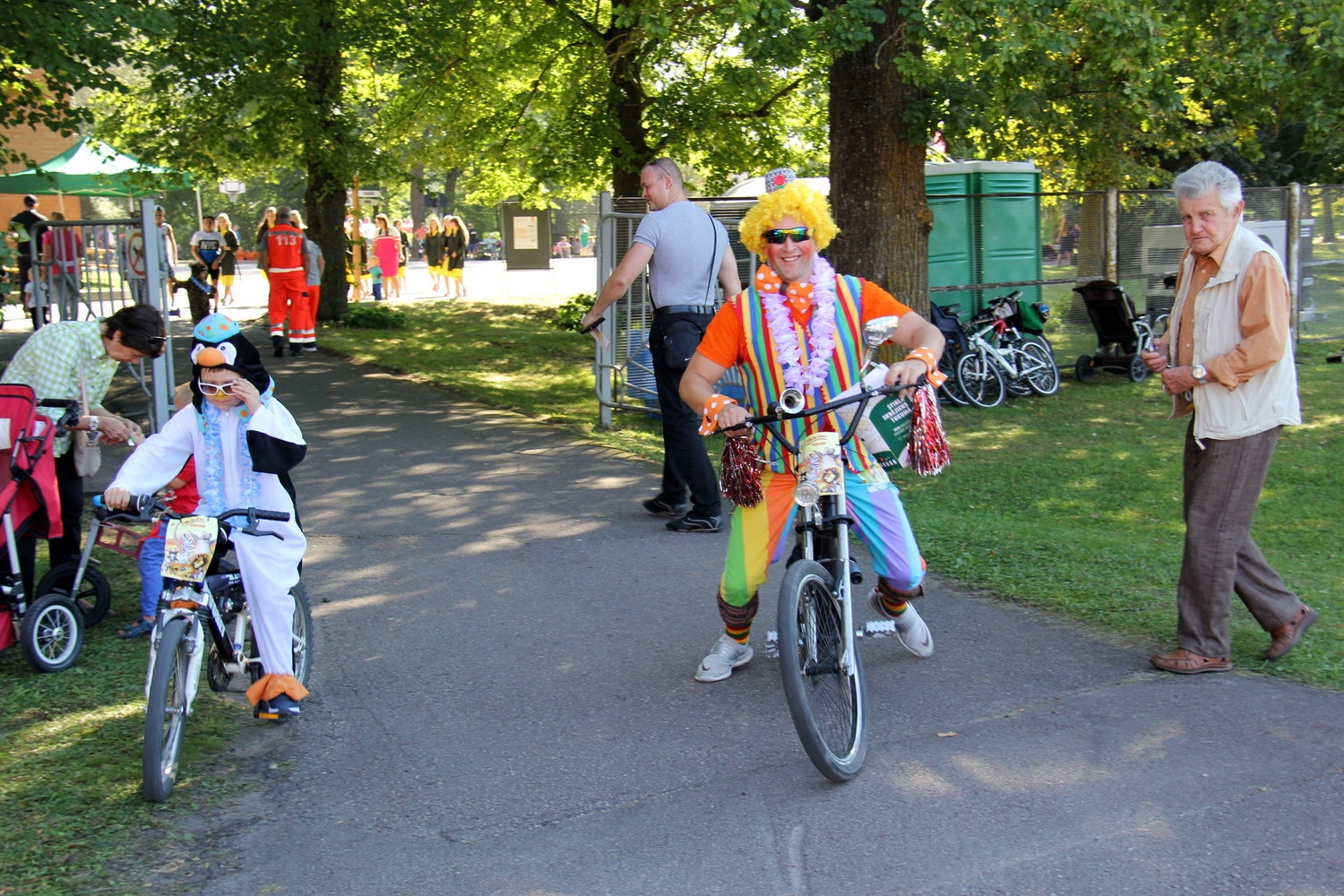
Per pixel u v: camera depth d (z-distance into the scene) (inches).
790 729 170.4
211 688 181.2
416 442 396.2
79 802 150.6
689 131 639.1
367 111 850.1
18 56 370.9
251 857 138.5
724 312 170.7
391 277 1069.8
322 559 264.8
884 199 428.8
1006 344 510.6
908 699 178.7
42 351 210.5
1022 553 252.2
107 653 206.1
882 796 148.8
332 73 700.7
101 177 732.0
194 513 167.9
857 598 230.7
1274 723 163.9
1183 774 150.3
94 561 233.5
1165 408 479.2
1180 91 454.9
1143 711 169.9
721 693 185.0
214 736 171.6
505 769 160.7
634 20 431.2
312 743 170.4
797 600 149.1
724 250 282.0
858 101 425.7
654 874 133.0
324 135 691.4
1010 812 143.2
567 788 154.7
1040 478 356.8
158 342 212.2
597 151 641.0
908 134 414.9
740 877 131.6
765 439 171.5
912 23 361.7
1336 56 418.0
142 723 175.9
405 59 631.8
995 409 486.3
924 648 192.1
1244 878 126.7
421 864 136.5
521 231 1348.4
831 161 440.1
